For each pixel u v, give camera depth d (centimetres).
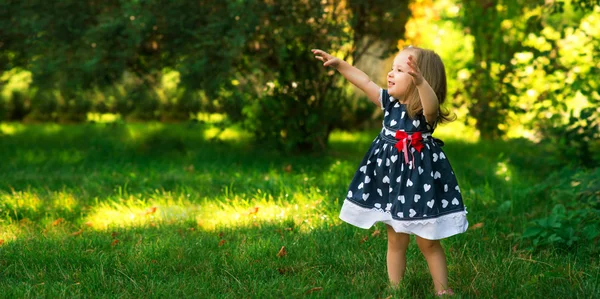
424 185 325
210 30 691
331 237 450
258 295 339
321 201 538
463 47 1049
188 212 523
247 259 400
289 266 392
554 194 562
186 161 789
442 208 328
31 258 394
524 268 384
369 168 342
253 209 519
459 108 912
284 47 725
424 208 323
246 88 772
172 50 738
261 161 781
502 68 864
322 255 412
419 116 330
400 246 351
